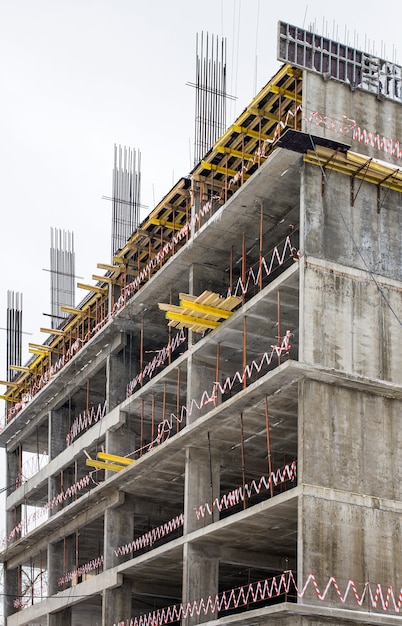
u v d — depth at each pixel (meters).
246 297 45.00
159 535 48.25
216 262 43.56
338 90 38.59
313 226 36.66
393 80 40.03
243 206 39.34
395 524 34.91
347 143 38.19
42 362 59.16
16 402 63.09
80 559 59.19
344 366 35.59
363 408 35.84
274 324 39.50
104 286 51.06
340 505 34.16
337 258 36.78
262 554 41.47
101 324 51.00
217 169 42.00
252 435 40.31
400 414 36.47
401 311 37.50
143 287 45.94
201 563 40.09
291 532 38.16
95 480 55.50
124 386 49.75
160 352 48.78
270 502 35.06
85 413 54.28
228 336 40.59
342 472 34.69
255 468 42.78
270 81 38.19
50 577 54.03
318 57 38.50
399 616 33.78
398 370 36.62
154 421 48.56
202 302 39.75
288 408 37.50
